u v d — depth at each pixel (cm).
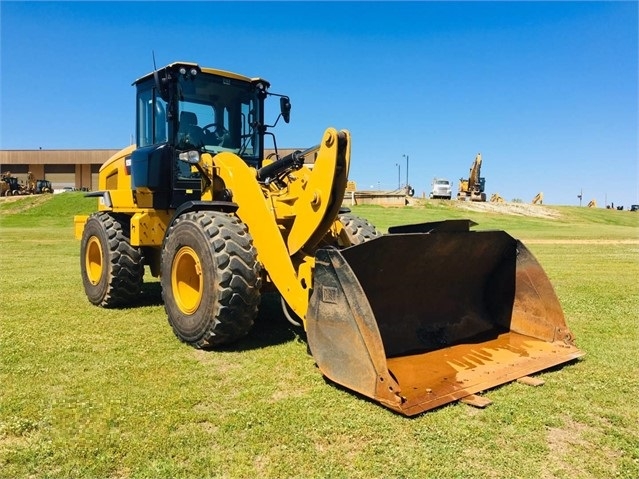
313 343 383
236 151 618
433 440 295
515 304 481
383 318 428
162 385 376
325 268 372
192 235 470
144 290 783
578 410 335
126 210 645
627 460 279
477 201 4216
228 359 435
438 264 443
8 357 439
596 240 1967
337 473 263
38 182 5000
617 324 555
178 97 572
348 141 411
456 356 418
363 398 350
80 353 452
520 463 274
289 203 452
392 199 3669
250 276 450
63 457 279
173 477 261
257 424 314
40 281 865
